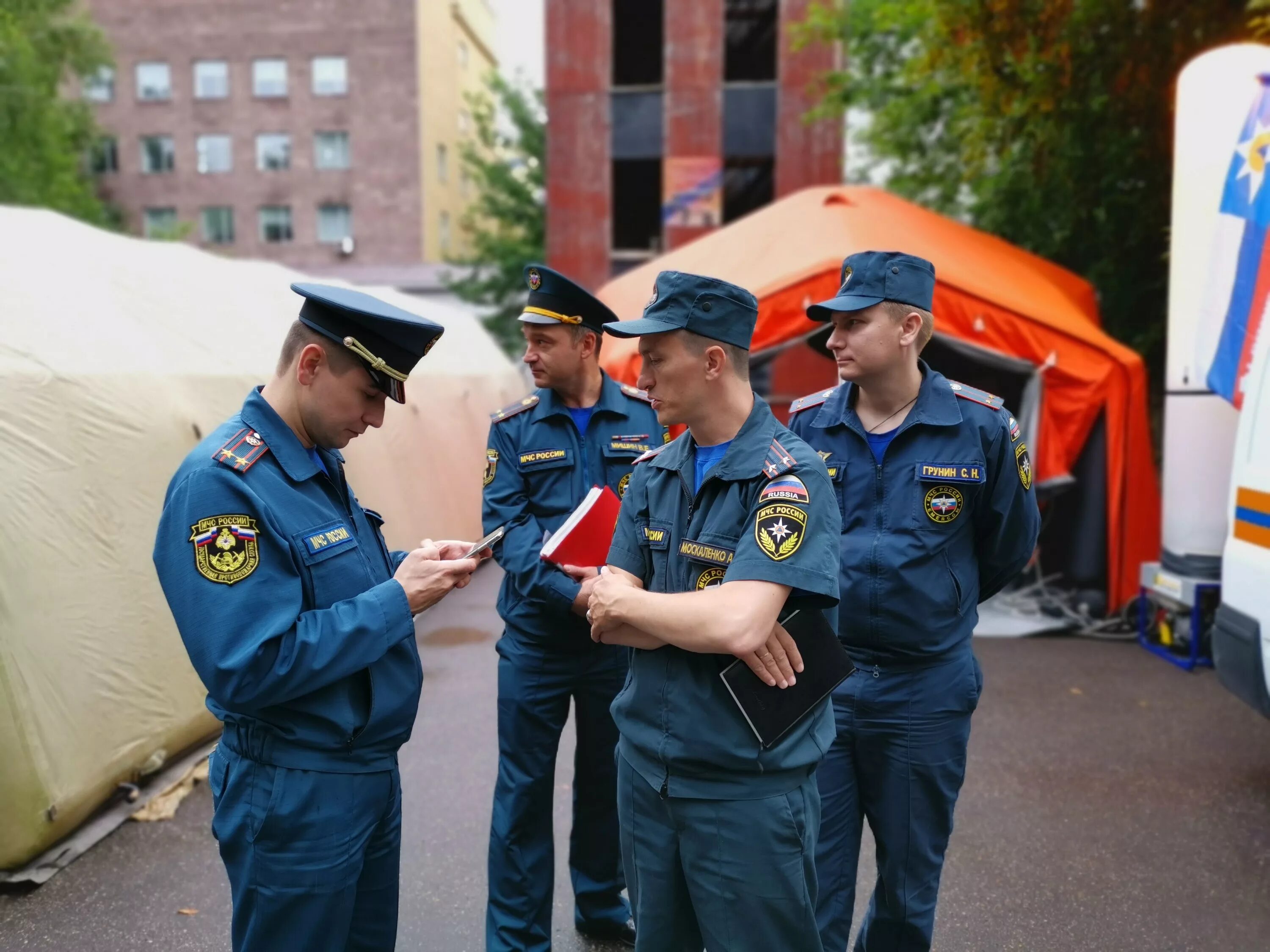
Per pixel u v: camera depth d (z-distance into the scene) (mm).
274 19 33500
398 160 33719
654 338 1750
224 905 3006
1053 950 2752
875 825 2316
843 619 2268
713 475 1777
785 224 7383
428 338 1715
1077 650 5887
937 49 8555
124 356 4074
